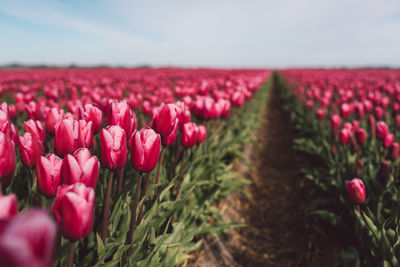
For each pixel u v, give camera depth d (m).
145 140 1.62
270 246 3.60
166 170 3.29
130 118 1.96
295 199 4.75
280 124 11.02
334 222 3.41
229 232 3.67
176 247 2.47
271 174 5.85
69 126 1.55
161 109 2.02
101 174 2.52
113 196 2.18
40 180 1.32
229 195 4.37
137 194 1.77
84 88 6.43
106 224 1.71
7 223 0.57
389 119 6.41
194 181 3.13
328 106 9.57
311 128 7.41
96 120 2.03
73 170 1.24
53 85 8.38
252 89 9.05
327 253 3.40
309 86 15.30
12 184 2.04
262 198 4.78
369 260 2.50
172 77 18.19
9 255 0.45
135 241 2.04
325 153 5.00
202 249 3.23
